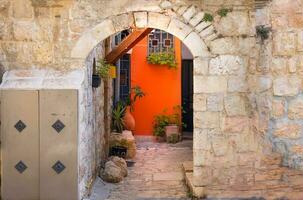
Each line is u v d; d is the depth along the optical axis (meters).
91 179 6.46
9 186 5.21
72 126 5.15
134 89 11.80
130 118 11.27
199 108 5.57
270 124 5.38
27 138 5.18
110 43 9.16
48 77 5.32
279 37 5.25
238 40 5.48
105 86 8.66
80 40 5.43
